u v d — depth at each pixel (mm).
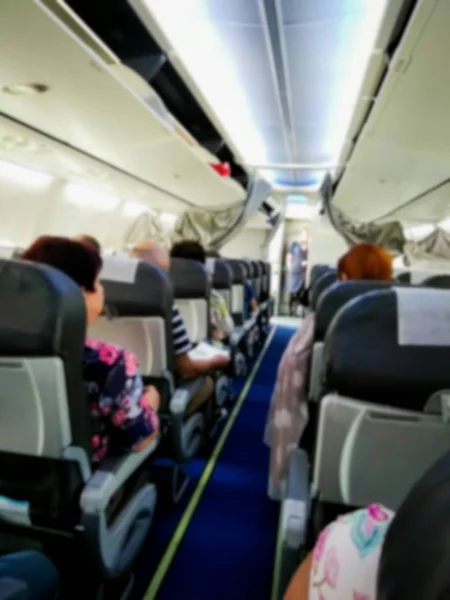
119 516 1711
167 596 2104
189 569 2291
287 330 10430
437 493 555
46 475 1447
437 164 4434
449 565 493
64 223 6262
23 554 1368
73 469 1442
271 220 12070
